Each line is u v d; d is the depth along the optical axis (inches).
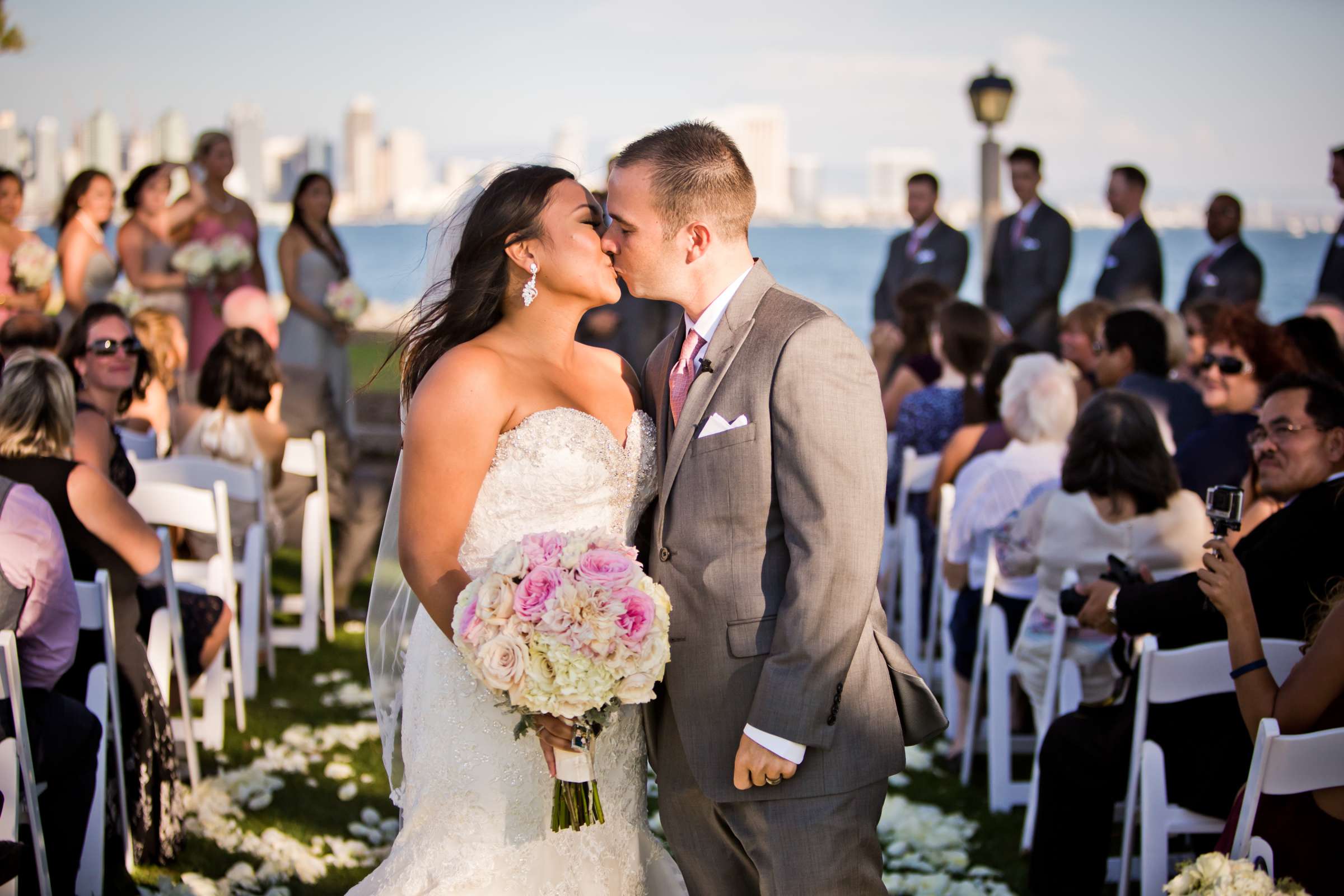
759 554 88.6
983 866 134.6
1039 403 158.2
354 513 224.1
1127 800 114.1
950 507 170.4
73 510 125.4
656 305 233.0
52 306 331.3
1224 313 169.8
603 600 81.3
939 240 335.3
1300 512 111.3
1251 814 91.4
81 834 114.2
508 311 96.4
